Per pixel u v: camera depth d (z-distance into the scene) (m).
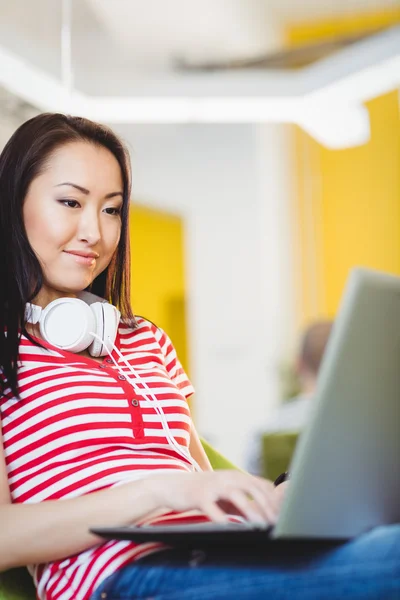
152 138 7.65
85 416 1.49
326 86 3.93
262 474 3.23
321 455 1.07
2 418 1.51
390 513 1.17
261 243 7.69
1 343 1.54
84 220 1.66
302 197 7.63
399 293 1.12
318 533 1.09
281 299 7.61
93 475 1.44
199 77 3.86
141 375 1.66
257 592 1.12
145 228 8.62
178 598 1.19
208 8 6.51
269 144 7.74
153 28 6.39
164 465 1.50
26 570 1.52
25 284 1.60
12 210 1.64
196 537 1.12
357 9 7.36
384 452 1.14
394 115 7.42
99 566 1.33
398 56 3.68
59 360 1.56
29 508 1.34
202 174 7.81
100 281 1.84
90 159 1.67
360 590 1.05
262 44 7.49
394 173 7.42
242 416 7.61
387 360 1.12
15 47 3.43
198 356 7.79
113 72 3.76
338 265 7.51
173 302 8.78
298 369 4.02
